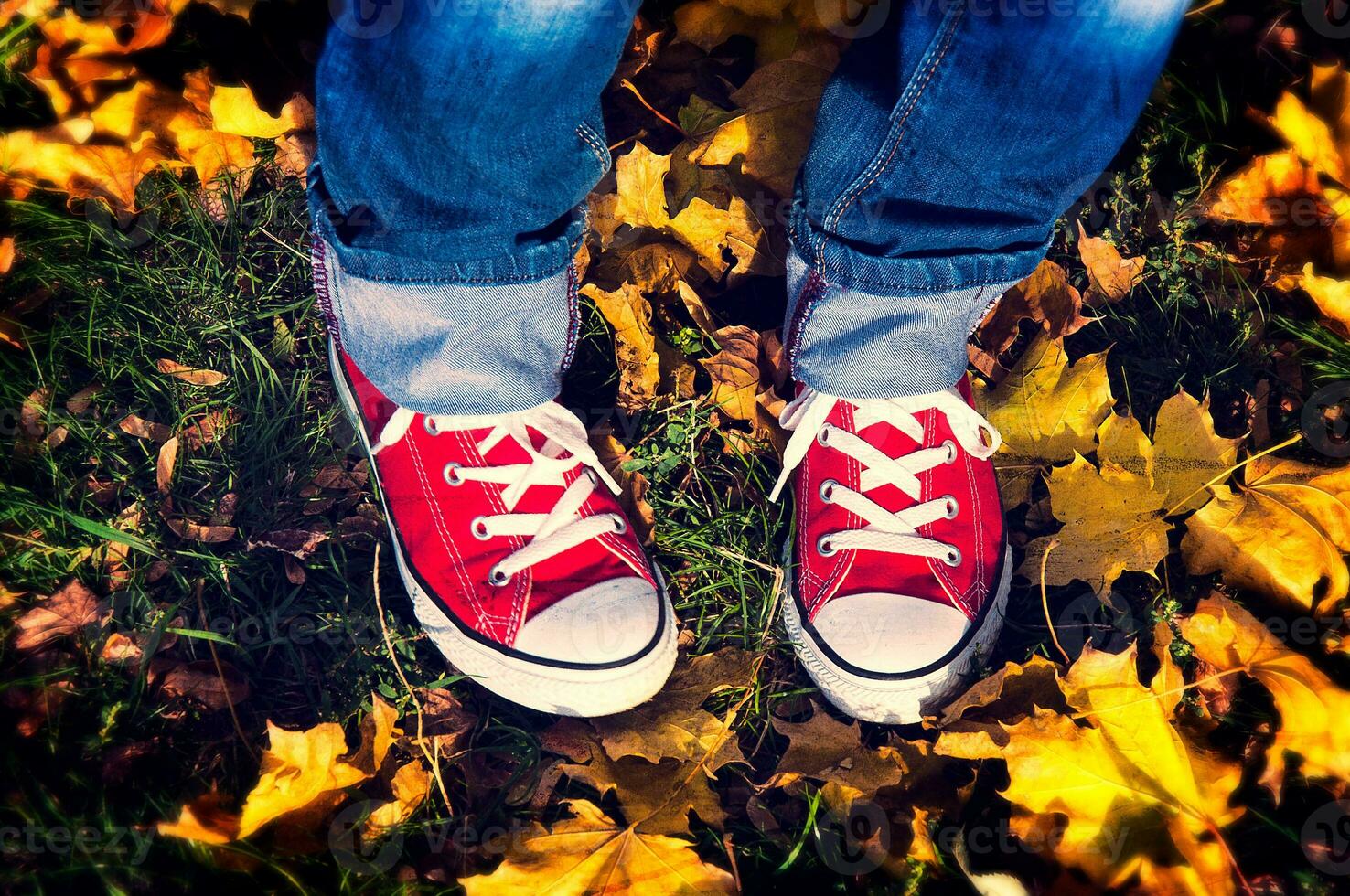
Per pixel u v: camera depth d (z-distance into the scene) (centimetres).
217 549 73
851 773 69
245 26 80
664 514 75
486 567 68
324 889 67
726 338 77
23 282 76
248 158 79
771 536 74
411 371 65
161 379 76
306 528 74
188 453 75
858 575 70
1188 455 73
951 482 71
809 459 72
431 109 56
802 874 69
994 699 69
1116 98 58
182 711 70
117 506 74
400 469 70
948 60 58
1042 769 67
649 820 67
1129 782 67
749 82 78
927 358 67
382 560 74
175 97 78
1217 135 82
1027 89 58
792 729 70
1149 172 82
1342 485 72
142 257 77
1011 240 63
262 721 71
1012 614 75
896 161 60
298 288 78
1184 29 83
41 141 75
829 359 67
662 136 82
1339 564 71
